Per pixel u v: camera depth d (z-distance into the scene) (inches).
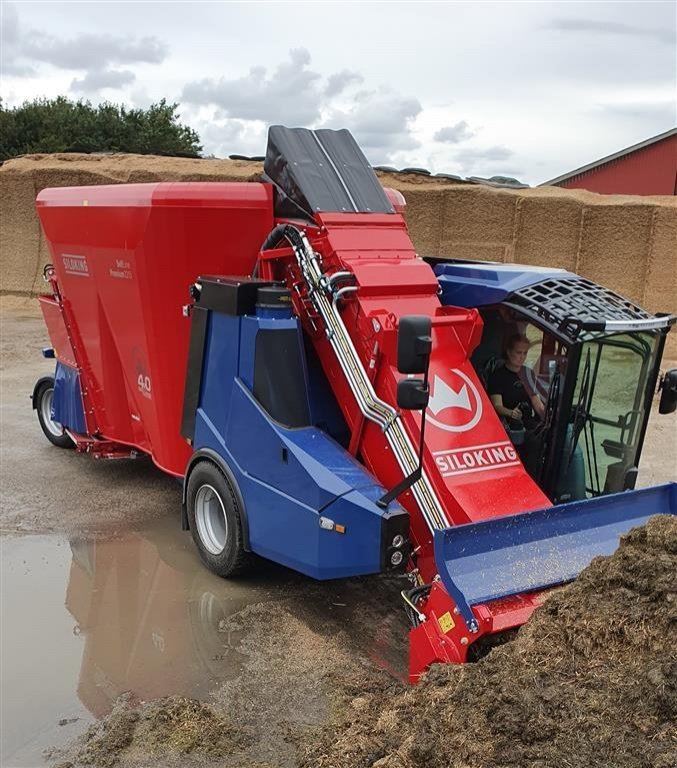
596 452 184.9
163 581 215.0
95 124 1702.8
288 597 207.5
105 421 281.6
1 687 165.2
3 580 213.5
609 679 121.7
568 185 1120.8
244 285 196.9
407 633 190.2
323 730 146.8
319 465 181.5
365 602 205.8
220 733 148.6
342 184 211.6
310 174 209.8
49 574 217.9
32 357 520.4
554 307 177.6
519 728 116.3
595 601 135.0
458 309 189.3
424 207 657.0
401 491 170.6
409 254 203.0
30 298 752.3
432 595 148.9
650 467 321.7
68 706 159.0
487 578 144.3
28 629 188.5
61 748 145.6
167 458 244.4
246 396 196.4
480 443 176.1
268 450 191.9
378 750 126.8
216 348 207.0
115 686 166.1
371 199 212.2
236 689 164.4
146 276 225.1
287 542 189.3
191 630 189.5
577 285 193.2
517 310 182.9
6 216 757.9
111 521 255.1
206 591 209.8
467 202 648.4
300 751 141.3
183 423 227.3
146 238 220.1
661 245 586.2
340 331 189.8
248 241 220.7
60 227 265.1
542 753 111.0
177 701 157.3
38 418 359.9
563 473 180.1
